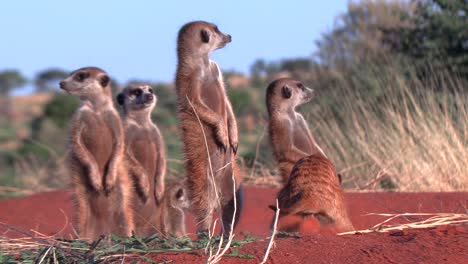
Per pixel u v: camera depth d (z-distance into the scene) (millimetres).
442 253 6199
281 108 11508
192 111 10000
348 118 15383
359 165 14078
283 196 7992
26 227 11156
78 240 7141
